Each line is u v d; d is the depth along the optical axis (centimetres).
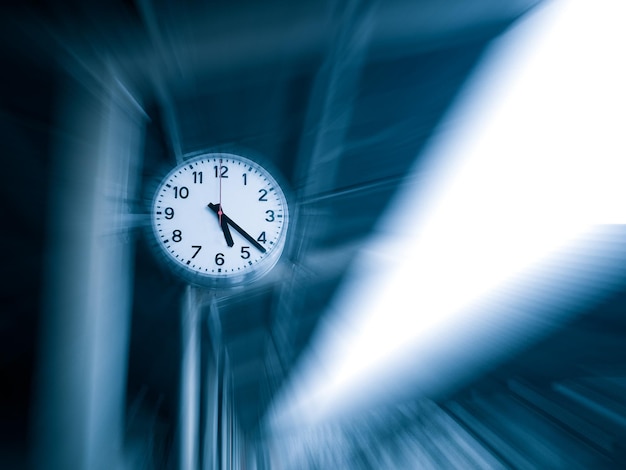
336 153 304
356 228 324
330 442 283
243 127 268
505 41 272
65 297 199
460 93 300
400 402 341
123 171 216
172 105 242
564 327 371
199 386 242
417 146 319
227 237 230
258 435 309
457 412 303
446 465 237
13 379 192
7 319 196
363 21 245
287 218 235
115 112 210
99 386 198
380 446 267
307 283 309
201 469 225
